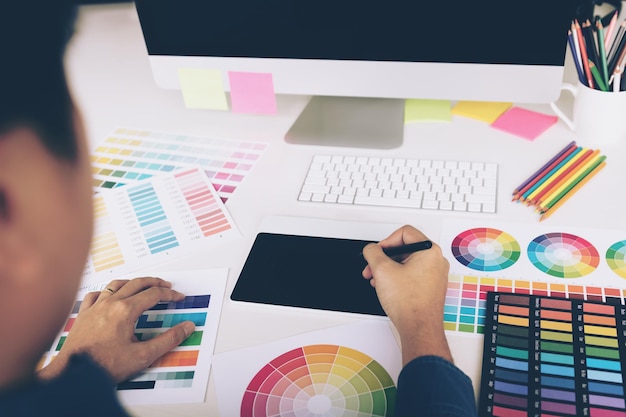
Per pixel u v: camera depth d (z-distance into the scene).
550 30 0.78
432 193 0.81
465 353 0.60
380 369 0.59
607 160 0.84
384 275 0.64
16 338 0.27
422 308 0.59
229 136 1.01
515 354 0.58
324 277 0.70
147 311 0.68
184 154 0.97
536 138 0.90
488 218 0.77
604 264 0.68
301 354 0.61
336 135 0.96
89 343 0.60
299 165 0.91
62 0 0.26
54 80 0.27
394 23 0.83
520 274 0.68
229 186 0.89
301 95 1.10
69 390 0.30
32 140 0.26
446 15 0.81
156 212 0.85
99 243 0.80
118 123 1.08
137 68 1.27
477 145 0.91
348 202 0.82
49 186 0.27
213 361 0.62
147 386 0.60
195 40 0.93
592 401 0.53
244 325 0.66
